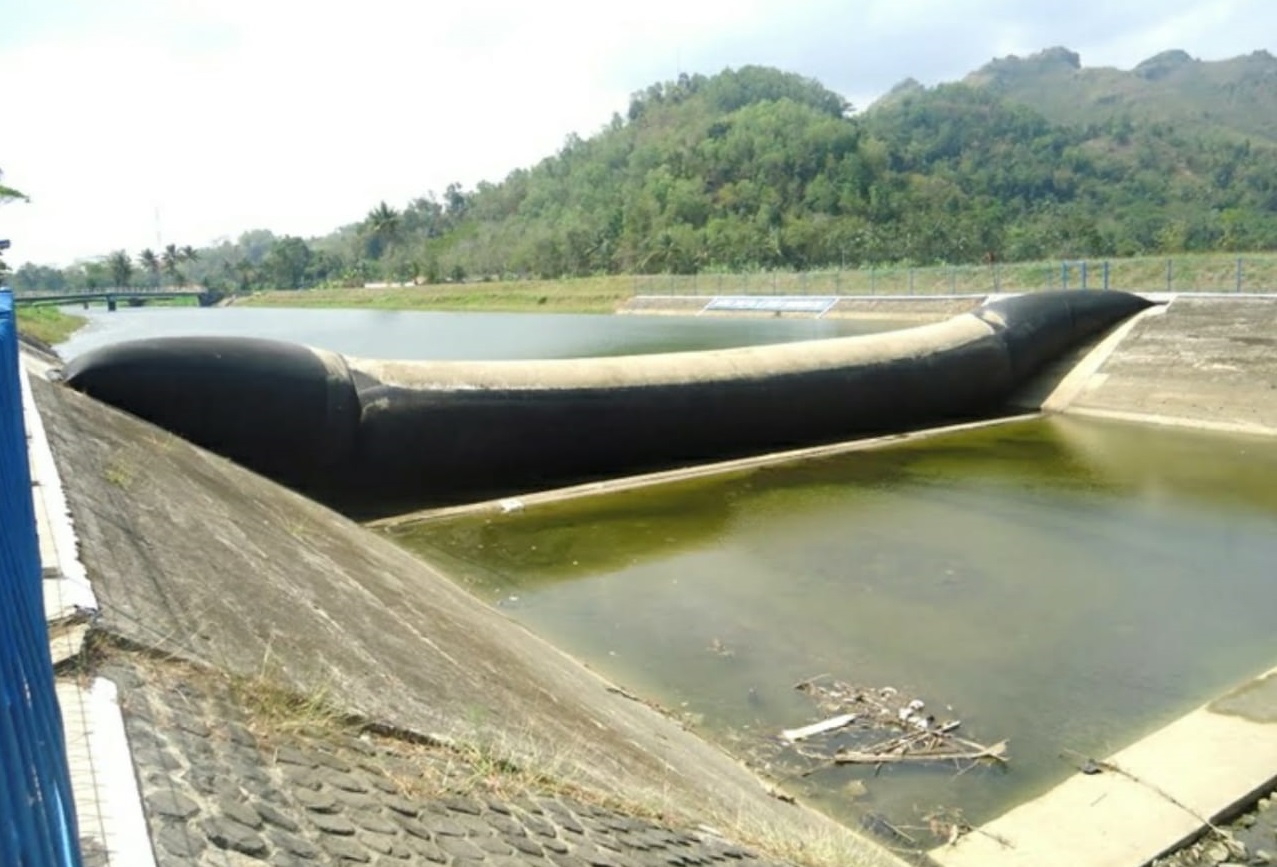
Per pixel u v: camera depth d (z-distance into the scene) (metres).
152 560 6.98
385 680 6.66
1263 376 26.64
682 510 19.48
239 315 96.25
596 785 6.61
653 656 12.61
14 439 5.81
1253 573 15.26
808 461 23.80
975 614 13.79
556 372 21.75
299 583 8.48
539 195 175.12
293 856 4.02
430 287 114.94
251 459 17.95
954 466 23.05
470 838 4.94
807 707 11.12
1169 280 43.53
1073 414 29.22
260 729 5.02
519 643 11.55
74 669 4.71
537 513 19.38
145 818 3.73
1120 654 12.33
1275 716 10.29
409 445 19.55
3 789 2.44
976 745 10.14
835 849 7.49
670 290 83.31
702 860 6.17
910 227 112.56
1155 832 8.30
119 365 16.73
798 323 59.34
